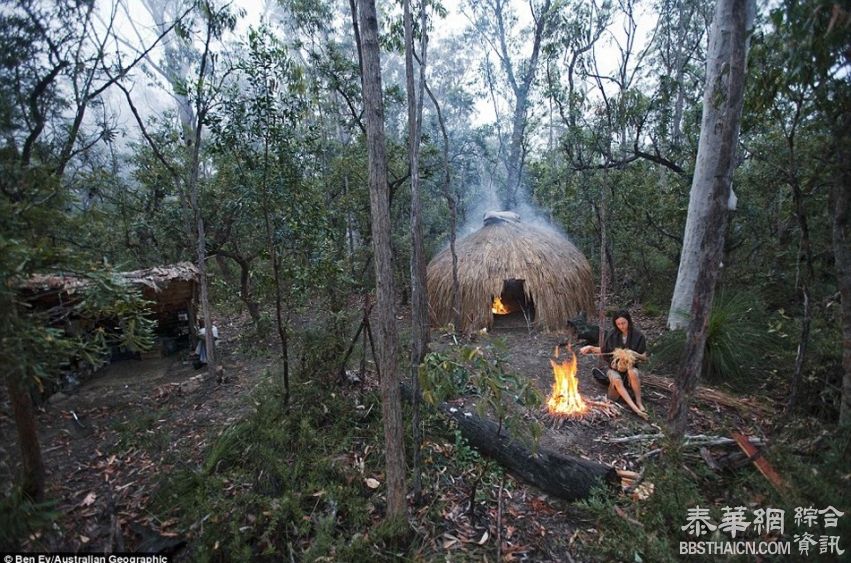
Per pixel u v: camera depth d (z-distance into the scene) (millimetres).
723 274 6855
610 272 10156
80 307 2447
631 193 8016
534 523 3072
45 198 2377
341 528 2996
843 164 2938
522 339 7266
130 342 2678
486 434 3787
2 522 2309
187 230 6426
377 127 2352
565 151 7691
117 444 4109
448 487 3416
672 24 10211
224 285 5105
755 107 3324
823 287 5004
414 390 3068
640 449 3734
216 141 4203
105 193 6957
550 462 3332
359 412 4352
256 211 4473
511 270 7680
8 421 4426
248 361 6477
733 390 4793
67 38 3729
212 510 3053
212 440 4105
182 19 4738
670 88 7008
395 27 6312
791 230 5984
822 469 2531
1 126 2900
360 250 8164
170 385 5516
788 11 2402
